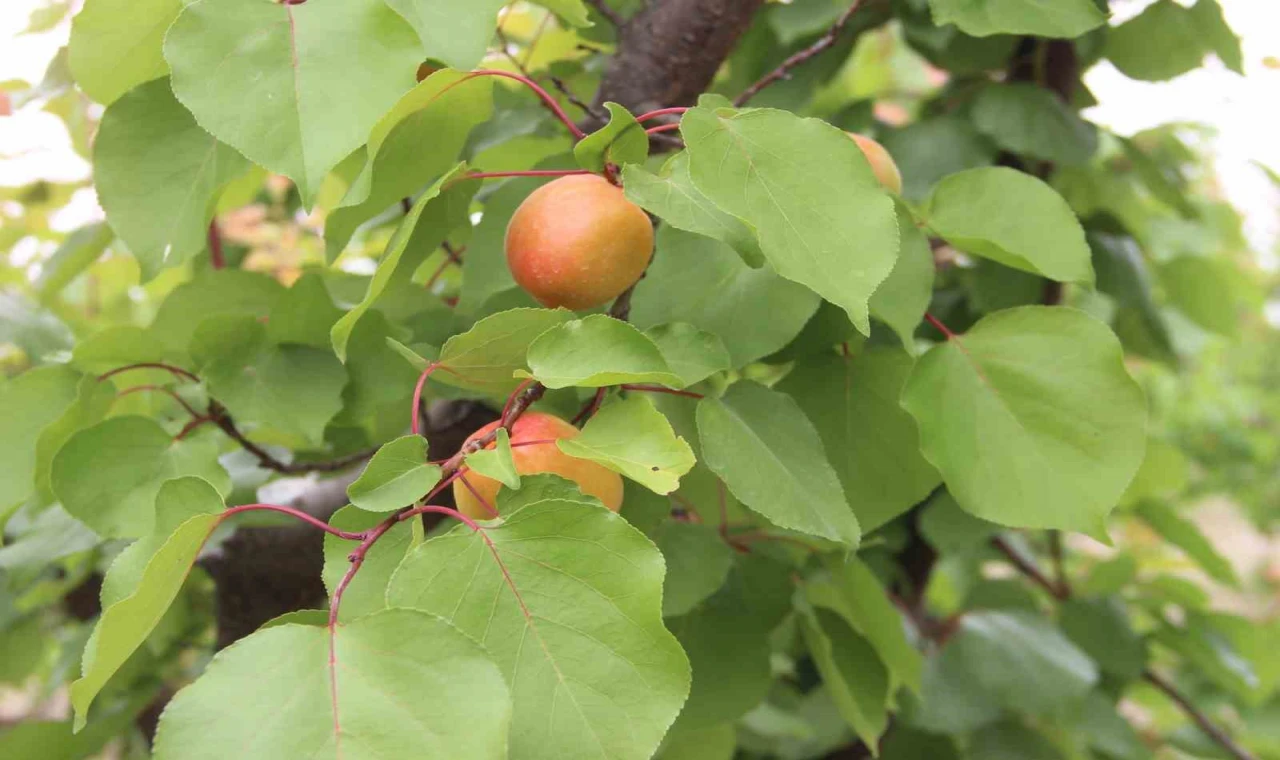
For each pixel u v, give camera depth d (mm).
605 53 886
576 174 676
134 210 702
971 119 939
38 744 809
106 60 688
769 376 1048
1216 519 3021
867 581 775
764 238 627
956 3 740
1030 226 706
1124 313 1104
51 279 860
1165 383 2182
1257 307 1283
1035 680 976
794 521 657
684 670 595
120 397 772
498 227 740
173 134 708
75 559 873
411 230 648
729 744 869
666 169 655
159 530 632
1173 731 1241
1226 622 1113
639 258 671
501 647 596
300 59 636
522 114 801
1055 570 1154
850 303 625
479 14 667
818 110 1254
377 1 645
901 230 701
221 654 583
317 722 573
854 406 730
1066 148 908
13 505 735
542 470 637
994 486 684
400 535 628
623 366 624
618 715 592
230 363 743
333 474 845
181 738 571
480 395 760
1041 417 687
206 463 731
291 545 833
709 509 805
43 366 763
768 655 793
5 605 1010
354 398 754
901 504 730
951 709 963
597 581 601
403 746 571
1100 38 963
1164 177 1020
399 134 698
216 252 870
